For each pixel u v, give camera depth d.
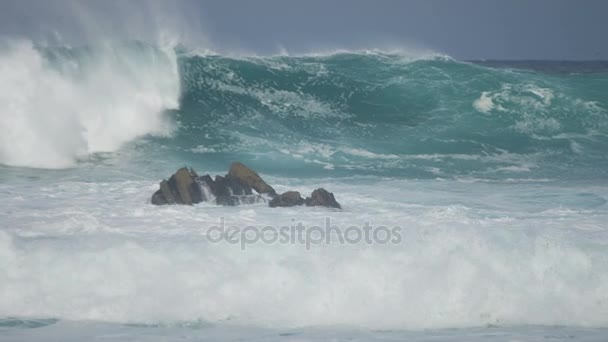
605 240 46.19
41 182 72.56
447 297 40.06
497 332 37.41
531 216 57.75
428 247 43.09
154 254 42.47
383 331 37.50
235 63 113.00
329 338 36.19
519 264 41.78
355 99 110.31
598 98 108.88
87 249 42.97
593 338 36.44
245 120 103.44
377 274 40.97
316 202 59.34
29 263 41.53
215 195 60.72
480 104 108.19
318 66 115.56
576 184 78.31
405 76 114.12
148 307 38.94
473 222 53.38
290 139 97.69
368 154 93.00
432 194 70.12
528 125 104.38
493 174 85.12
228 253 43.16
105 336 35.84
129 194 64.62
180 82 108.19
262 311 39.12
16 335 35.78
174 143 95.06
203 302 39.38
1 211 56.03
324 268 41.34
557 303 40.06
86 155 89.44
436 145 97.69
